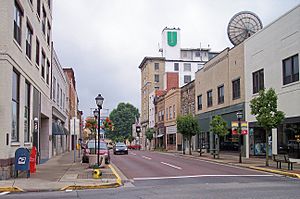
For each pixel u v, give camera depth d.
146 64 93.00
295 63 27.08
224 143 40.91
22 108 21.52
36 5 27.05
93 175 18.91
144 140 92.94
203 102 47.56
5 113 17.47
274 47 29.88
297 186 15.09
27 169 18.25
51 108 36.53
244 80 35.34
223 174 21.00
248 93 34.47
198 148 50.00
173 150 60.47
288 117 27.61
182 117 43.97
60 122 48.81
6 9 17.80
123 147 48.56
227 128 37.38
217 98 42.53
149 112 86.69
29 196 13.16
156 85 91.00
